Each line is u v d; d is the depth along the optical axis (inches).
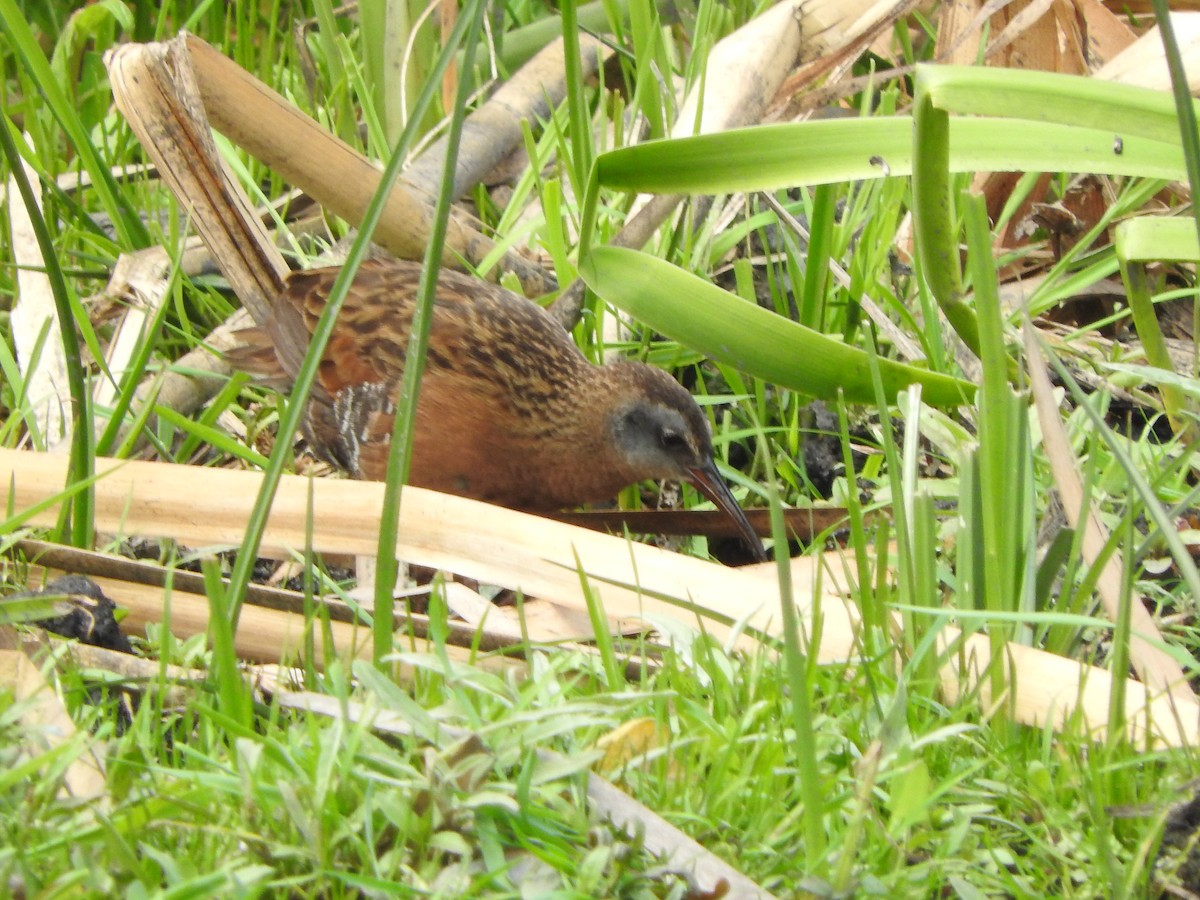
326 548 269.1
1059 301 389.4
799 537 324.2
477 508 264.1
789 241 370.6
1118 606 224.5
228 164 405.4
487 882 171.2
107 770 187.3
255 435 360.8
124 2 508.4
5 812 169.6
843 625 243.4
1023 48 413.1
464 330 348.5
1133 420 364.8
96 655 229.6
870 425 360.8
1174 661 231.5
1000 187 415.2
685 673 230.5
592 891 167.6
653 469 350.0
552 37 475.2
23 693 198.5
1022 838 201.5
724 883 168.7
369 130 421.1
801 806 190.7
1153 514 207.3
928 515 238.7
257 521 214.7
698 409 346.6
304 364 212.8
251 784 171.9
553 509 370.9
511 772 187.6
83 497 268.4
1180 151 272.8
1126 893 182.4
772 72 370.9
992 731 224.2
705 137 290.5
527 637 232.2
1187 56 346.9
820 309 365.1
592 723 181.0
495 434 349.1
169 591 215.5
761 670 218.8
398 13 418.0
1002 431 236.2
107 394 347.6
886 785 204.2
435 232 208.8
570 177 387.5
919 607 231.0
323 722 207.2
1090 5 405.7
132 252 377.7
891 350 380.5
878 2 370.0
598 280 311.6
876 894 176.2
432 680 211.3
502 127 424.2
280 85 465.1
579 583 255.8
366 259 376.2
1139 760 204.2
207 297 386.9
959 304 309.4
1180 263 399.9
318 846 167.8
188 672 223.9
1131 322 401.4
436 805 172.7
